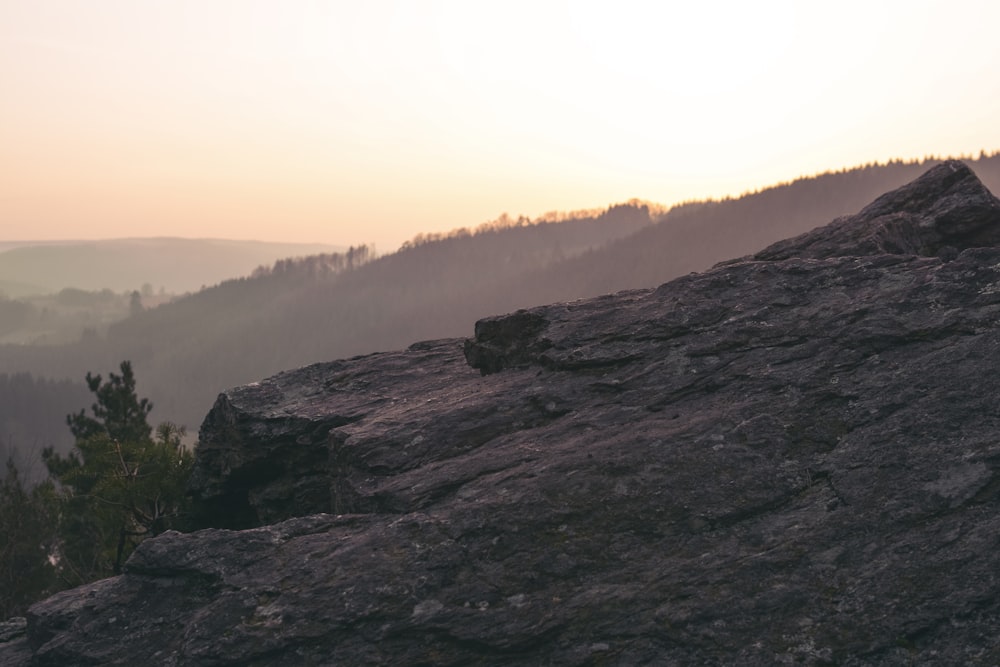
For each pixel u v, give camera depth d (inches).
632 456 396.8
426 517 393.4
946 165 620.7
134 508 712.4
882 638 282.2
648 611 318.3
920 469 339.6
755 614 304.2
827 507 341.7
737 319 494.0
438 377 631.8
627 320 540.4
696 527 352.2
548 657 317.1
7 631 460.1
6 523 1298.0
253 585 372.8
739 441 390.3
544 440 448.5
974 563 292.4
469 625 330.6
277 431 598.5
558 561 350.6
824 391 407.8
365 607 345.7
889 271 494.3
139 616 389.4
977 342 401.7
